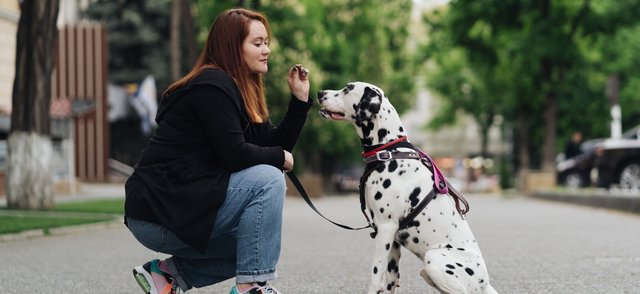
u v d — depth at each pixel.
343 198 32.91
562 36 29.27
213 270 4.67
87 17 40.81
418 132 69.69
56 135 25.25
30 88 14.54
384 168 4.75
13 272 7.46
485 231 12.02
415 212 4.65
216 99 4.31
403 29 42.34
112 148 41.16
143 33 39.78
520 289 6.23
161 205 4.27
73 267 7.84
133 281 6.82
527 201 25.19
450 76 44.75
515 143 50.34
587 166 27.89
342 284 6.56
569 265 7.75
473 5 30.56
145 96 34.12
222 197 4.29
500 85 36.72
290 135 4.94
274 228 4.41
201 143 4.36
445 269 4.43
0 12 22.94
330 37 35.41
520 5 29.77
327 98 4.90
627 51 33.56
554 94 31.00
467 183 54.22
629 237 10.85
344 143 39.03
